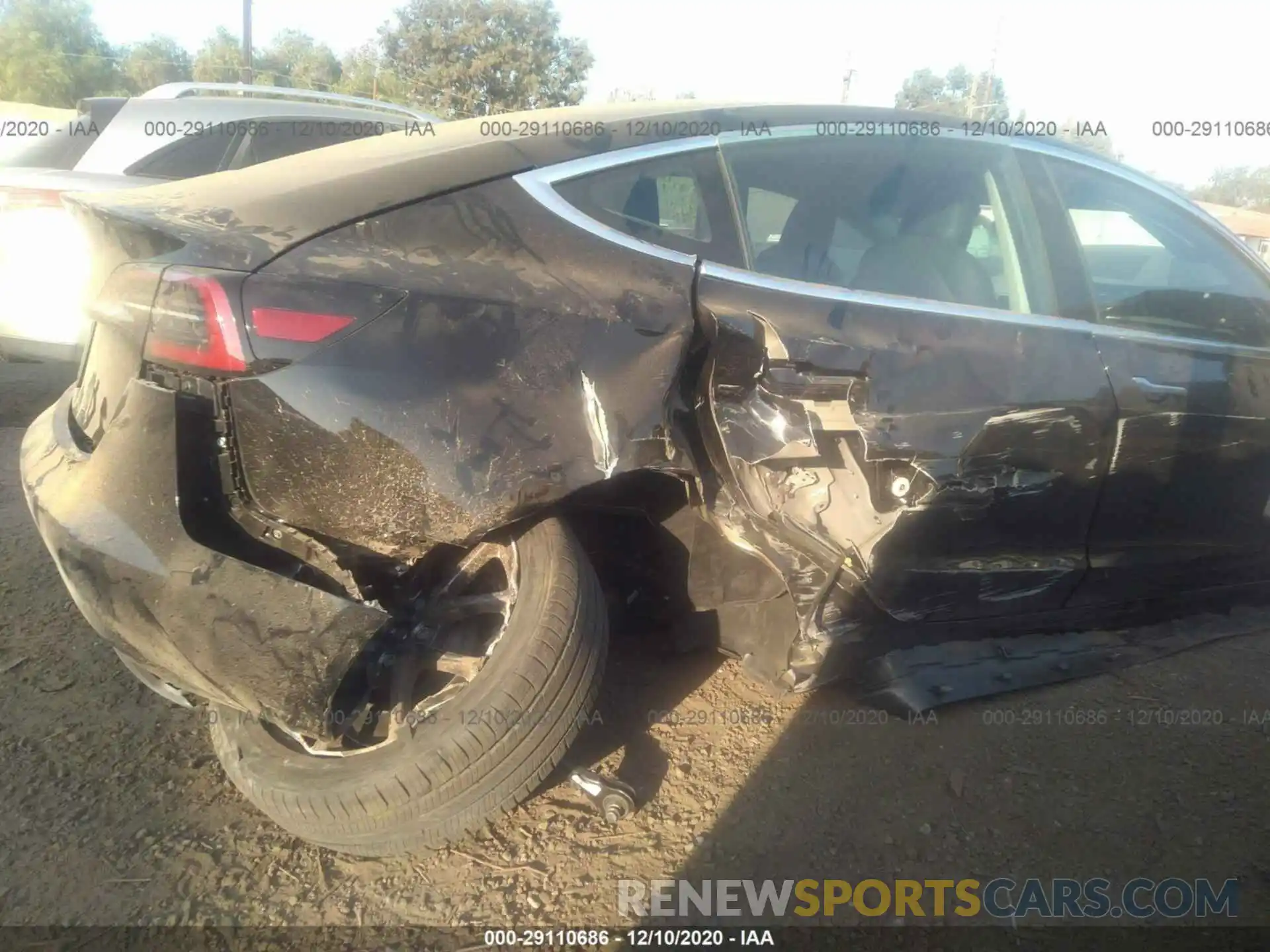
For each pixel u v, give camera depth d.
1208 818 2.38
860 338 2.43
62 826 2.28
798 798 2.43
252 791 2.12
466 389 2.03
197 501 1.96
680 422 2.25
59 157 5.25
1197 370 2.89
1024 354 2.63
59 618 3.19
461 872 2.20
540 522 2.24
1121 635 3.10
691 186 2.50
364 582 2.10
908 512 2.50
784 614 2.53
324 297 1.95
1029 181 2.92
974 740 2.64
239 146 5.48
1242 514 3.10
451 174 2.27
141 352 1.97
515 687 2.04
